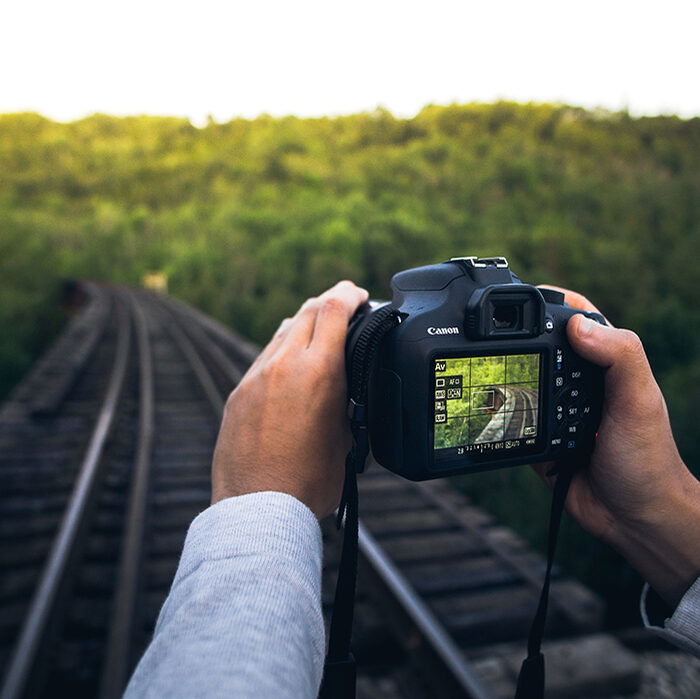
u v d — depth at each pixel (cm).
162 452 634
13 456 610
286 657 41
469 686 254
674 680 325
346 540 63
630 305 5553
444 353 74
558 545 680
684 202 9200
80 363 1119
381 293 5478
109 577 382
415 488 530
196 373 1082
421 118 18550
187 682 37
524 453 78
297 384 67
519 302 77
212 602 44
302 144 15138
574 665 311
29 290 4812
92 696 287
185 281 5681
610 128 17312
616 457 73
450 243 6825
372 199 10912
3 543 435
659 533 71
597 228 8731
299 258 5422
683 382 1839
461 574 396
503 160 12312
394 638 313
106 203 13825
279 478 63
